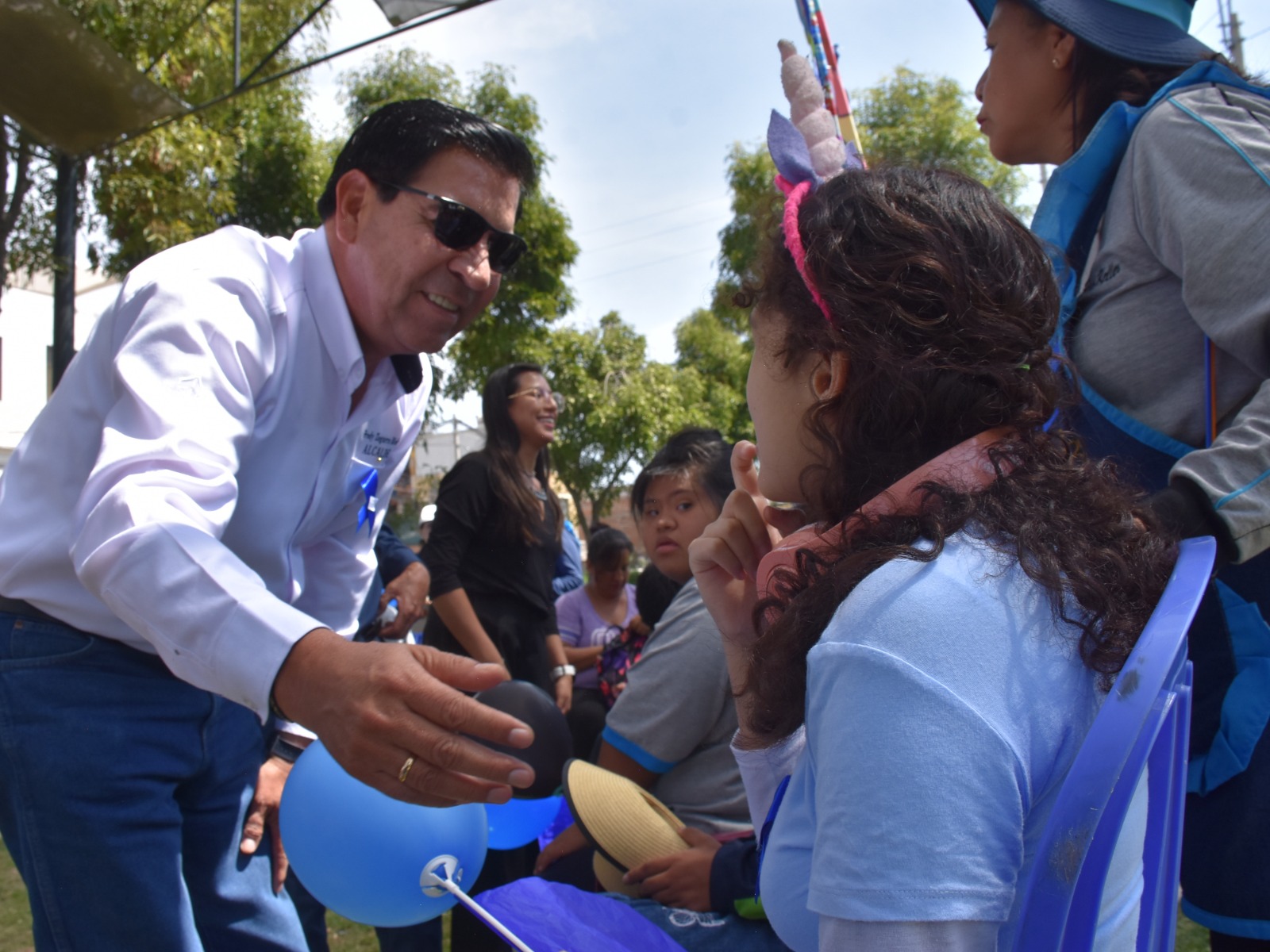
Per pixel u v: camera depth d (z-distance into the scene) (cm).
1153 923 79
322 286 154
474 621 303
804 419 89
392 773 96
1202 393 133
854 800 67
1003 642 71
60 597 137
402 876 133
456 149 156
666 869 156
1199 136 128
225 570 108
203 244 147
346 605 184
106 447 119
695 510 224
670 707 180
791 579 90
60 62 370
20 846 138
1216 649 126
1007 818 67
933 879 64
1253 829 119
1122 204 140
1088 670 73
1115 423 138
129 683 140
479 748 93
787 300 92
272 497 154
